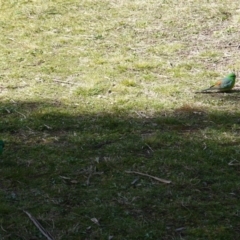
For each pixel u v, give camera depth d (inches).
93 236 237.9
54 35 470.0
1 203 258.4
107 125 330.3
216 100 365.7
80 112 347.6
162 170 284.5
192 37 466.0
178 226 243.9
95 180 277.0
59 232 240.4
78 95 371.6
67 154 299.4
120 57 429.4
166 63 420.8
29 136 319.6
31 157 297.4
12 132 324.8
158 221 246.7
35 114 343.3
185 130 325.4
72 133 321.4
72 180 277.1
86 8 516.4
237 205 257.6
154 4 519.5
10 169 285.6
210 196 264.4
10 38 466.0
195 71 410.6
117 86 382.3
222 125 331.3
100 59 426.6
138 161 291.7
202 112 347.9
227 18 495.8
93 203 258.7
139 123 333.7
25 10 513.3
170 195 264.5
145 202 259.3
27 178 279.0
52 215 251.0
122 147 305.4
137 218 248.7
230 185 272.2
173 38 464.1
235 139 314.2
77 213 252.2
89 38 464.8
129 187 271.0
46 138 317.1
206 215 250.7
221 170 284.8
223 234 238.1
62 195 265.1
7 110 350.3
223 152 299.1
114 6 518.3
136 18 496.7
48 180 277.1
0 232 240.7
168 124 332.5
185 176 279.3
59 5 521.3
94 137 315.9
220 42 458.0
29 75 403.9
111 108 352.5
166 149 303.4
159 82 391.5
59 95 372.2
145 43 455.5
